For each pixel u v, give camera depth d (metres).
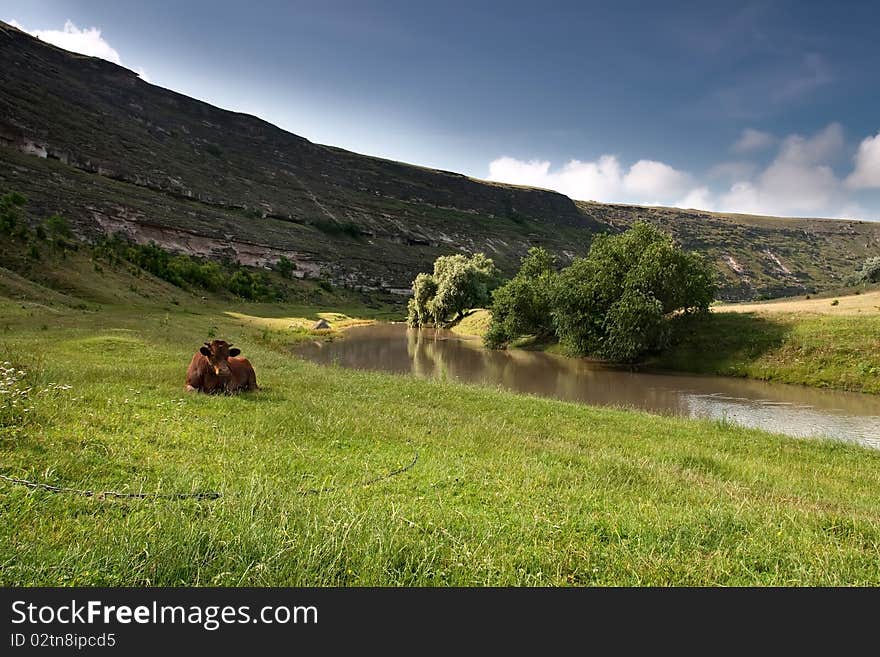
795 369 33.03
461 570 4.38
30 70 145.62
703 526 5.96
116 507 4.84
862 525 6.59
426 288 78.94
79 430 7.31
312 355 39.53
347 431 9.65
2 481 5.05
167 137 174.75
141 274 63.94
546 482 7.47
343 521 4.88
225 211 137.25
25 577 3.64
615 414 17.27
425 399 16.52
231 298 78.19
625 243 42.53
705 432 15.18
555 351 47.59
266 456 7.27
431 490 6.60
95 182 103.56
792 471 11.12
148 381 12.67
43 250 50.50
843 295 61.28
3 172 83.00
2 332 21.59
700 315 43.34
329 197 198.50
